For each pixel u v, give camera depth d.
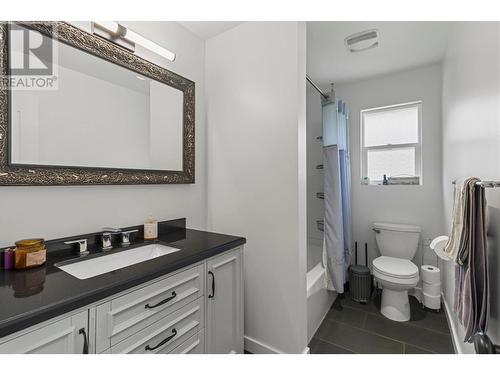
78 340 0.73
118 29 1.21
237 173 1.71
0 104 0.92
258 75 1.60
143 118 1.45
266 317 1.59
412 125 2.60
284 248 1.51
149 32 1.49
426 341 1.74
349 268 2.47
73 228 1.16
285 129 1.49
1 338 0.59
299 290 1.47
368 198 2.73
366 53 2.19
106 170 1.25
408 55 2.21
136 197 1.44
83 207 1.20
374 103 2.71
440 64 2.36
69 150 1.13
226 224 1.77
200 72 1.86
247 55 1.66
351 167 2.83
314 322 1.85
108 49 1.26
